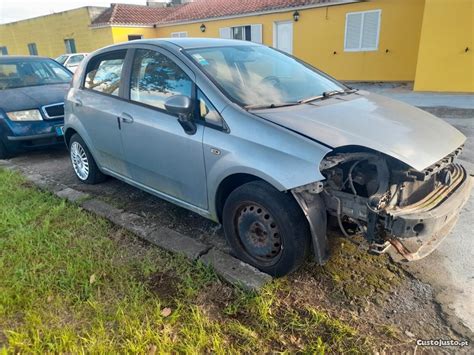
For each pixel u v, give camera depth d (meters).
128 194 4.09
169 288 2.50
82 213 3.58
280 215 2.35
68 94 4.28
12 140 5.27
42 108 5.39
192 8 20.98
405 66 13.23
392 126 2.48
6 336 2.12
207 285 2.52
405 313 2.26
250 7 16.94
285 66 3.38
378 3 13.03
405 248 2.25
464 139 2.72
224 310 2.29
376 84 13.47
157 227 3.27
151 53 3.19
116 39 20.53
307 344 2.05
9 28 28.75
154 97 3.11
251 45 3.55
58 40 24.53
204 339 2.06
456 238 3.03
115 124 3.47
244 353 2.01
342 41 14.33
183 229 3.29
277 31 16.12
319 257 2.32
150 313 2.26
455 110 8.22
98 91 3.79
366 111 2.70
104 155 3.89
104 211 3.60
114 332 2.12
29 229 3.25
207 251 2.85
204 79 2.73
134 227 3.27
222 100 2.62
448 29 10.54
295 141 2.26
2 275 2.64
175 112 2.62
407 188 2.27
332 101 2.88
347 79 14.71
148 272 2.65
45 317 2.25
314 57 15.32
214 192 2.71
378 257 2.78
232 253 2.89
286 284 2.53
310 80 3.28
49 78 6.45
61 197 3.97
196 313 2.25
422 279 2.55
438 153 2.32
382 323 2.19
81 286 2.52
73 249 2.95
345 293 2.44
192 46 3.11
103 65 3.78
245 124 2.47
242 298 2.35
